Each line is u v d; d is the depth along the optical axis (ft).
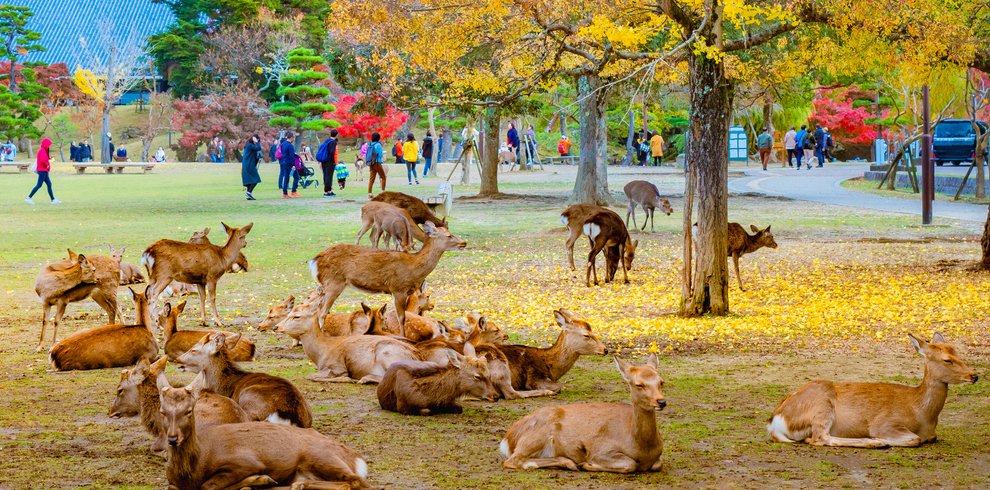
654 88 88.48
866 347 36.52
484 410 26.96
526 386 29.19
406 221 62.95
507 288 53.16
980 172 104.42
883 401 23.22
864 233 75.31
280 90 215.10
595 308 46.75
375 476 20.59
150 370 22.34
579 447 21.16
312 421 25.08
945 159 144.77
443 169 170.91
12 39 293.84
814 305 45.83
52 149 305.32
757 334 39.40
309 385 29.60
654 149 184.75
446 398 26.27
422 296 39.01
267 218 91.35
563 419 21.39
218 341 23.90
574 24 52.80
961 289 49.21
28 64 302.86
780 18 42.04
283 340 37.83
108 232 79.20
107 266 36.86
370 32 55.06
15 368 32.17
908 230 76.79
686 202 44.06
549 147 225.35
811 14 47.37
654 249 68.90
